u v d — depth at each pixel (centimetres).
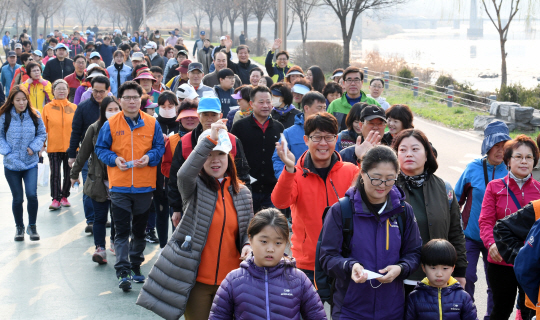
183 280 397
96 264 664
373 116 501
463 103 1981
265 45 5378
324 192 434
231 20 6250
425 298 361
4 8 5559
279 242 327
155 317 528
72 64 1414
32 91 1127
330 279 367
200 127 515
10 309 541
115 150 584
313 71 1043
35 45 6238
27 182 736
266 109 612
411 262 344
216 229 403
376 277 325
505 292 458
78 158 645
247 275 330
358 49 6166
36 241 741
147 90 934
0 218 845
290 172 411
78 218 847
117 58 1281
